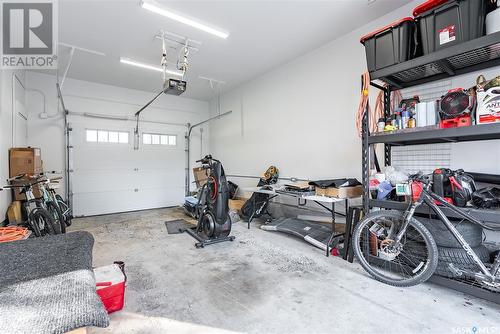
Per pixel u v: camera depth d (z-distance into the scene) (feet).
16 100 13.47
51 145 16.74
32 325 2.23
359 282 7.34
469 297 6.44
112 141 19.20
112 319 5.65
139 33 11.69
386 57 7.49
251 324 5.48
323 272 8.02
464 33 6.01
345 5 9.78
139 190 20.34
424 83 8.60
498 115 5.69
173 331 5.26
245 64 15.60
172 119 22.26
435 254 6.39
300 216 13.85
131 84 19.01
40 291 2.83
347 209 9.43
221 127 22.20
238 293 6.78
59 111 17.03
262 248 10.35
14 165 12.22
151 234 12.68
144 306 6.17
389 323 5.45
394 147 9.68
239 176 19.92
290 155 15.24
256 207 14.73
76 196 17.60
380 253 7.89
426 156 8.89
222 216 11.03
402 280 6.92
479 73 7.67
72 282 3.08
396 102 9.16
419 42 7.07
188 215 17.74
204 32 11.69
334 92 12.57
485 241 7.54
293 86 14.93
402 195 7.47
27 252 4.02
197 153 23.70
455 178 6.56
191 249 10.31
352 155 11.78
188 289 7.01
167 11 9.74
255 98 18.06
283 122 15.72
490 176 7.16
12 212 11.34
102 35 11.81
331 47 12.64
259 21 10.82
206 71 16.76
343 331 5.22
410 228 7.43
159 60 14.64
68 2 9.41
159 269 8.36
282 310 5.98
